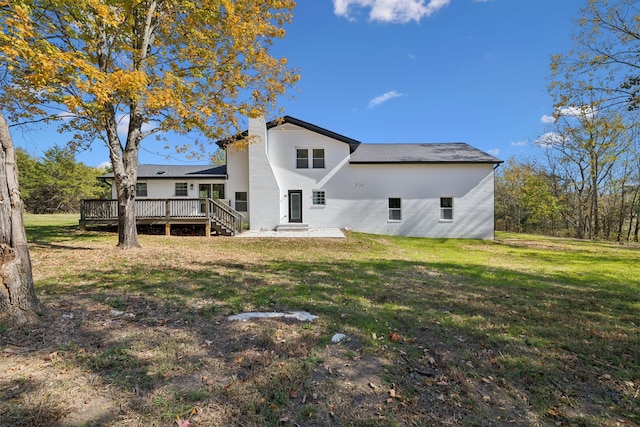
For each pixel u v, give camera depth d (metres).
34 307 3.32
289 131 16.59
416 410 2.10
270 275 6.15
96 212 13.01
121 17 7.03
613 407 2.22
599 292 5.68
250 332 3.20
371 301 4.60
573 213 25.72
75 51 7.12
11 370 2.32
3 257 3.11
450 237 16.30
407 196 16.42
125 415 1.91
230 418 1.93
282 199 16.59
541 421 2.05
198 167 18.95
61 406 1.96
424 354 2.92
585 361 2.90
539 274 7.52
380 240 13.70
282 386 2.28
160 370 2.42
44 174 31.92
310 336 3.15
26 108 7.34
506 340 3.31
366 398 2.21
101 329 3.15
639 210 22.78
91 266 6.24
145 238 11.62
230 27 7.98
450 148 18.38
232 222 13.55
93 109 6.95
